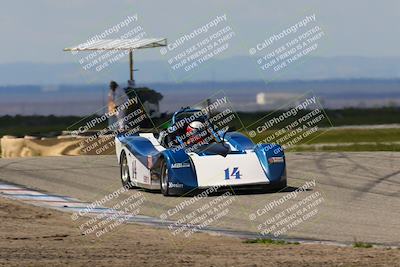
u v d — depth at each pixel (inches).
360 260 1241.4
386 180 2383.1
